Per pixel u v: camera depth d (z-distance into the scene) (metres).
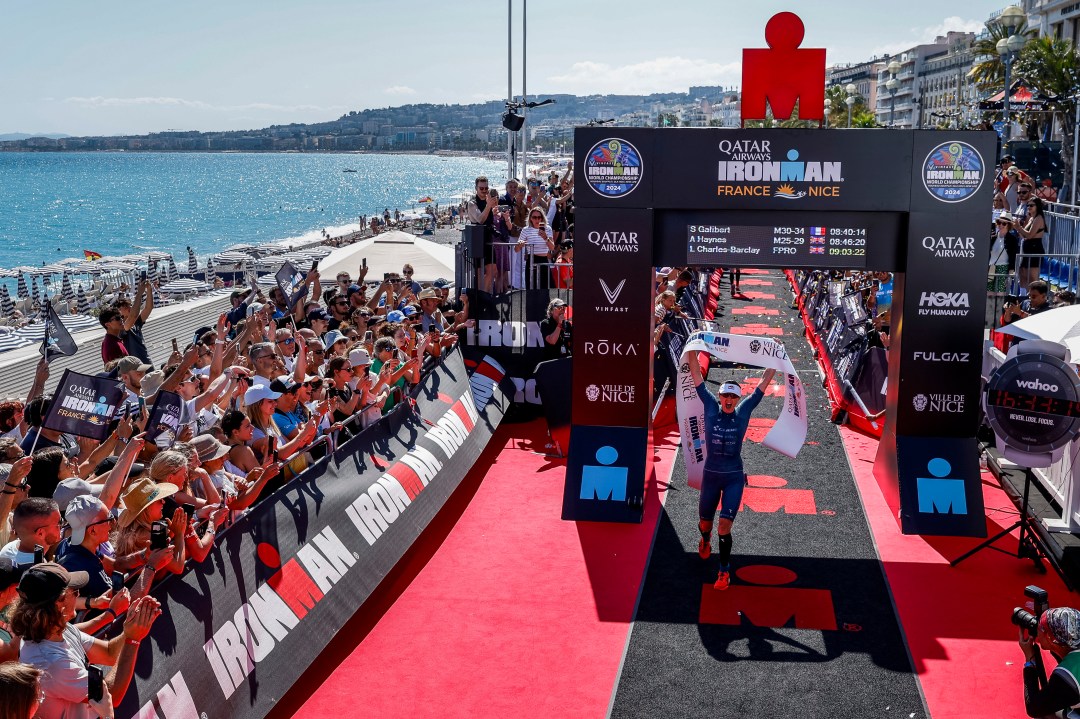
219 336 9.99
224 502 6.75
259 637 6.51
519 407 14.66
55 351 8.63
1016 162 23.08
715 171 9.88
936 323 9.79
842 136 9.62
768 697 6.77
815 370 17.17
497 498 11.07
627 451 10.54
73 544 5.41
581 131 10.08
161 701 5.46
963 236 9.59
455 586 8.70
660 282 18.00
